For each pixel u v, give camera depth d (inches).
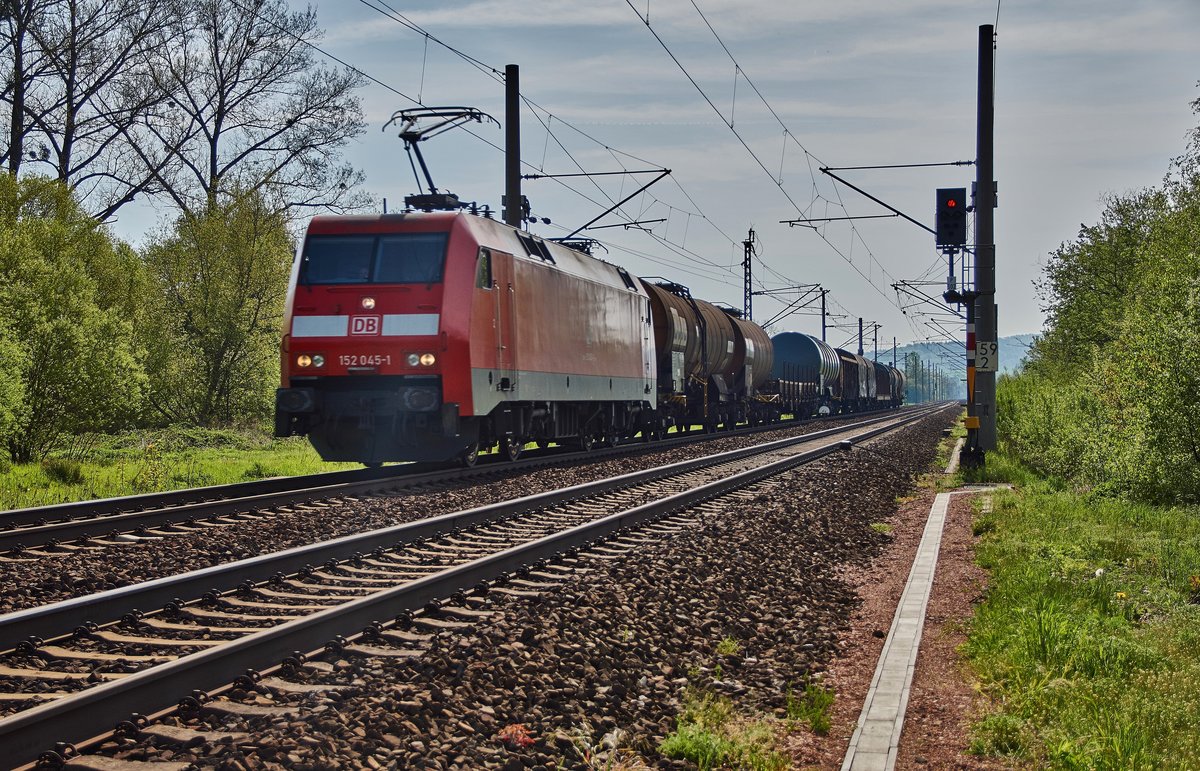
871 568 452.4
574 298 885.8
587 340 916.6
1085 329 1157.1
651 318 1144.8
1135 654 272.8
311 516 504.4
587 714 229.3
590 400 929.5
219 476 748.6
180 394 1350.9
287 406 655.8
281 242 1407.5
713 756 212.1
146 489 650.8
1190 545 428.5
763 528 502.6
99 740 196.9
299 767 185.9
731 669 280.4
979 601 363.9
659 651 284.8
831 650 307.6
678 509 562.9
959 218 864.3
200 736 199.9
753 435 1462.8
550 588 344.5
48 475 724.7
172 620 296.7
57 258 1056.8
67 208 1194.6
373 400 660.1
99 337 912.3
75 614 278.7
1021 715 236.8
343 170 1590.8
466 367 661.3
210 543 426.6
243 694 227.5
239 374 1378.0
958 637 319.3
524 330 765.9
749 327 1772.9
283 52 1530.5
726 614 335.9
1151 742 213.9
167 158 1507.1
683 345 1298.0
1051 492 666.2
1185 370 547.2
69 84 1384.1
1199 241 716.0
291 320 666.8
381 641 275.0
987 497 655.8
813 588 392.5
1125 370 595.2
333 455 689.0
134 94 1437.0
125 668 247.0
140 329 1279.5
